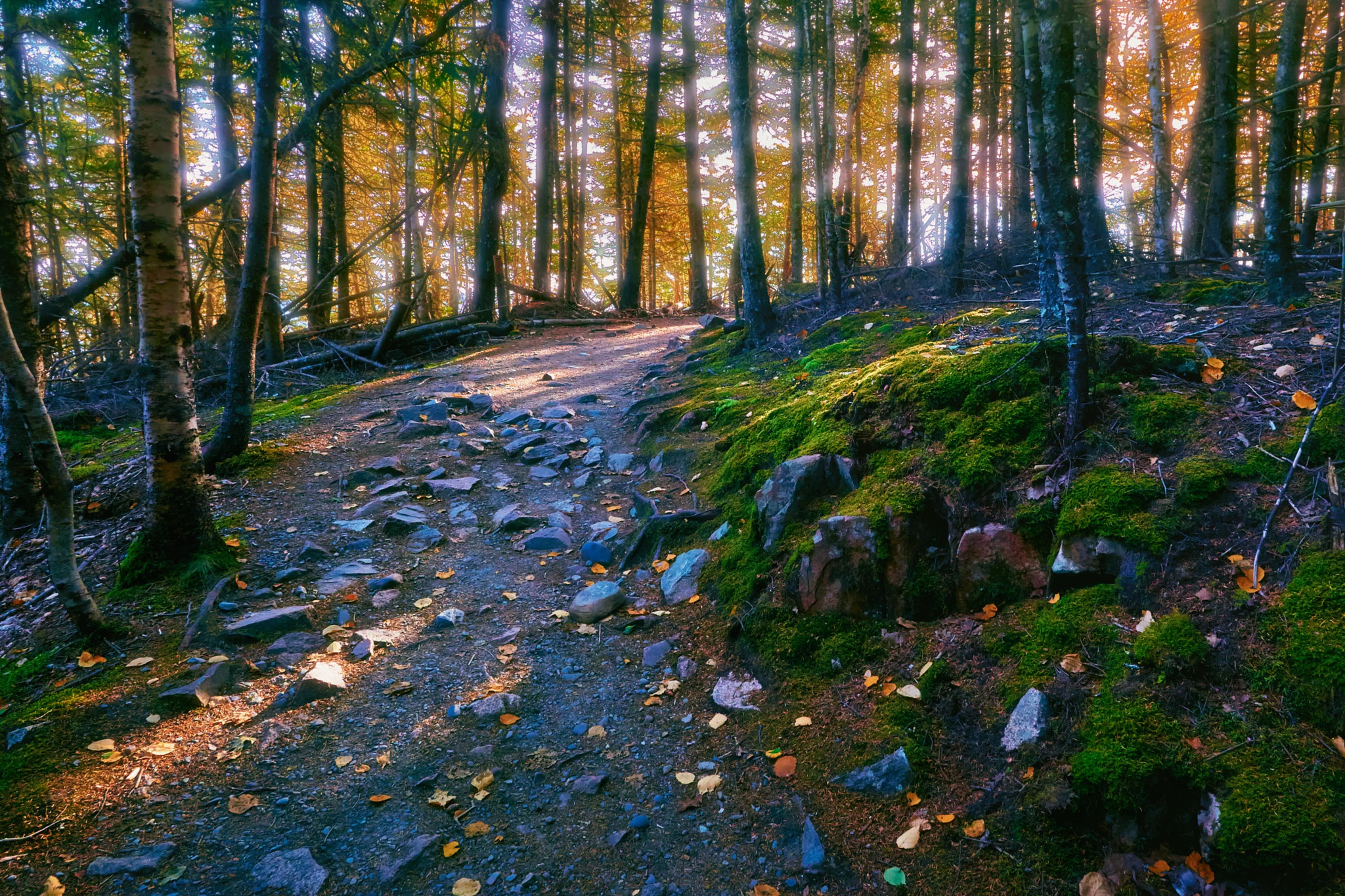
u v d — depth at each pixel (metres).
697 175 18.25
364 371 10.40
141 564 4.45
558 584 4.64
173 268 4.49
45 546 5.06
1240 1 8.13
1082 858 2.31
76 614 3.84
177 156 4.52
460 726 3.38
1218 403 3.45
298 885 2.54
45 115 10.90
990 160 14.23
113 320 14.38
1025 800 2.47
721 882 2.53
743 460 5.12
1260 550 2.72
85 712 3.37
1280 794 2.17
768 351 8.21
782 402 6.02
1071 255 3.41
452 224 14.73
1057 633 2.93
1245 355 3.76
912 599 3.43
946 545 3.55
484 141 10.27
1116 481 3.20
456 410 7.75
